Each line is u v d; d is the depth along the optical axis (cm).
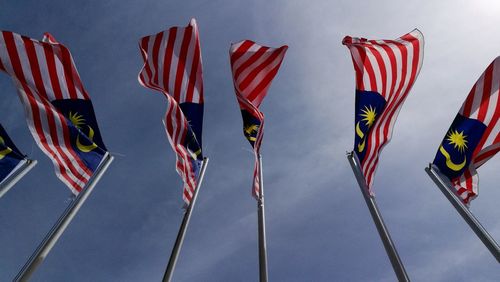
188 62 1132
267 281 696
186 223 868
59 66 1022
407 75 986
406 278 653
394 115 935
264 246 758
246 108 1088
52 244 798
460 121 945
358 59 985
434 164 945
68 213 867
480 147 897
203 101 1108
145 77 1062
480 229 783
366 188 845
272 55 1141
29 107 941
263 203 848
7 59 973
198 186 977
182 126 995
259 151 945
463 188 873
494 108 914
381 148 872
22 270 731
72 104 1009
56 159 913
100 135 1013
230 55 1144
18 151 926
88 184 946
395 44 1017
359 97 943
